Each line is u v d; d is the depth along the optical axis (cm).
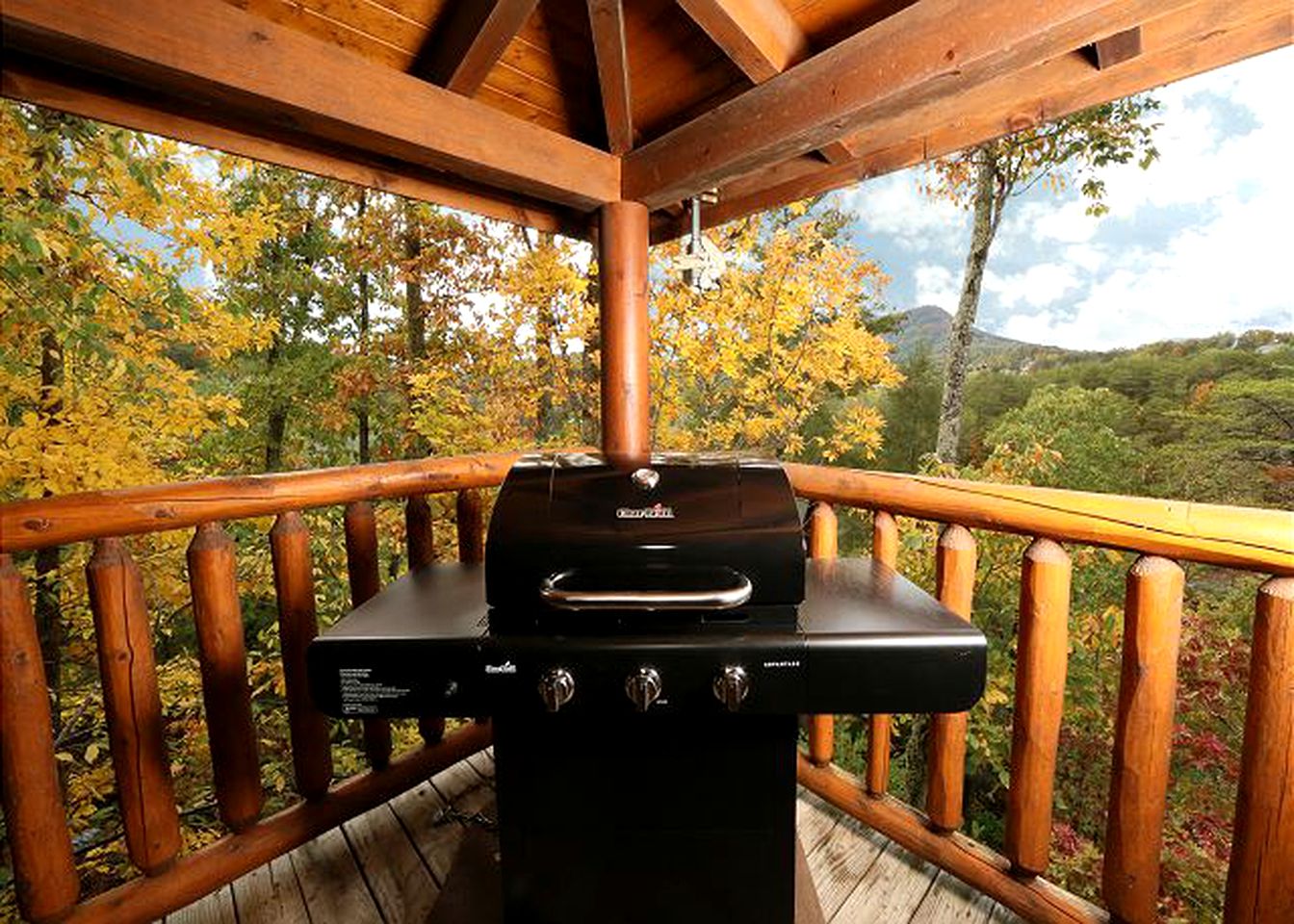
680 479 102
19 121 292
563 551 91
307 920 143
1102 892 126
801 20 168
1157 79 160
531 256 595
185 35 123
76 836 407
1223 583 580
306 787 162
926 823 156
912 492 150
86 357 336
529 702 89
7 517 114
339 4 158
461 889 140
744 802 102
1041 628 130
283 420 838
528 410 644
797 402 669
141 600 133
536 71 201
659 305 610
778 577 91
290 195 778
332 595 562
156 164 328
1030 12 120
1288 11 127
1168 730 117
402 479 175
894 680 89
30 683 120
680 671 88
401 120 157
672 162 192
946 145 200
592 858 104
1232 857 109
